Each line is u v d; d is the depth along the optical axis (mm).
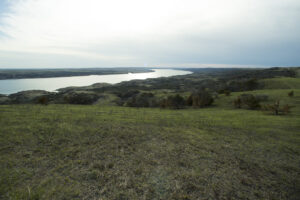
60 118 13727
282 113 21375
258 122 15617
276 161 7500
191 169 6371
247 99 28500
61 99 52375
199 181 5574
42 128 10547
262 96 33812
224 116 19109
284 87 51812
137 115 17766
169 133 11148
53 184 5012
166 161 6941
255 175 6188
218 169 6477
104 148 8039
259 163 7215
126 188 5000
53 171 5762
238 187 5367
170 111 24609
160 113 20719
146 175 5770
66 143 8422
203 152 8102
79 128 11078
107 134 10172
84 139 9102
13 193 4531
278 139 10766
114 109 22578
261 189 5344
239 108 28656
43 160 6535
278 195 5082
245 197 4906
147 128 12156
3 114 13922
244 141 10133
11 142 8070
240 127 13625
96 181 5281
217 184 5453
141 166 6406
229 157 7680
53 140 8695
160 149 8234
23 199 4316
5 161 6254
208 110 27000
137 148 8250
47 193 4594
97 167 6176
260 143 9867
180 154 7734
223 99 38375
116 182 5285
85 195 4605
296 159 7801
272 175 6258
